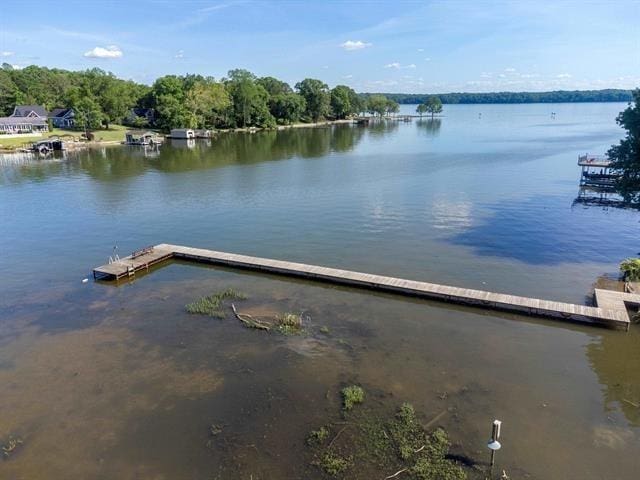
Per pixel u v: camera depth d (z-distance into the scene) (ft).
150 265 80.94
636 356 52.11
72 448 38.50
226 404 43.70
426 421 40.81
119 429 40.60
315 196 135.95
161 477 35.40
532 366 50.01
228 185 155.33
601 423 40.88
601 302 62.34
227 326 58.95
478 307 63.93
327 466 35.88
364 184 152.25
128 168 194.70
